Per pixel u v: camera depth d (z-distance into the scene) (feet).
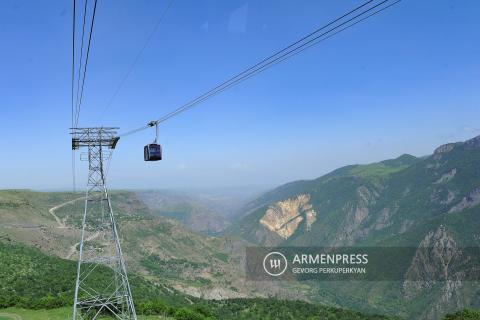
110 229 261.24
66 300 513.86
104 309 278.46
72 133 244.22
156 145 184.85
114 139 252.42
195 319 518.37
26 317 456.86
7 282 606.96
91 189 253.03
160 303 558.56
